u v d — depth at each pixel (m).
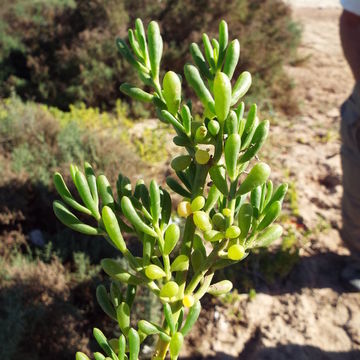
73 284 0.60
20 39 1.41
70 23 1.38
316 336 0.57
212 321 0.59
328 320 0.60
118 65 1.22
